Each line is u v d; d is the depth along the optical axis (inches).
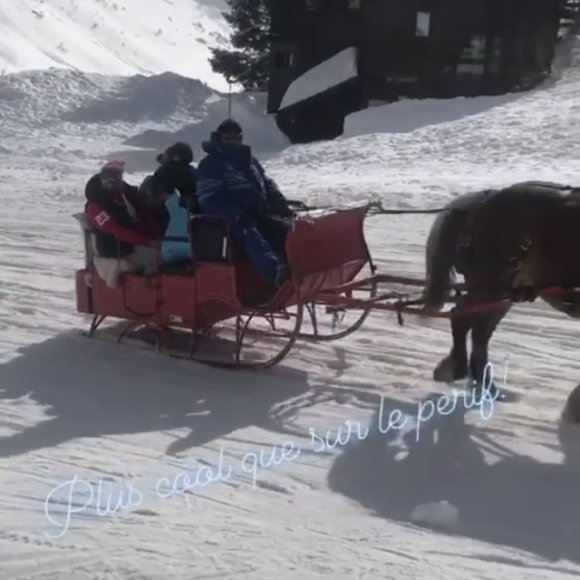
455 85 1243.2
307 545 191.9
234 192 310.5
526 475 226.4
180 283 315.9
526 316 362.0
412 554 188.2
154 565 183.6
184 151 343.3
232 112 1330.0
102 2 3009.4
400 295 300.0
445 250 285.3
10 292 404.8
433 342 333.7
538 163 775.7
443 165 800.9
